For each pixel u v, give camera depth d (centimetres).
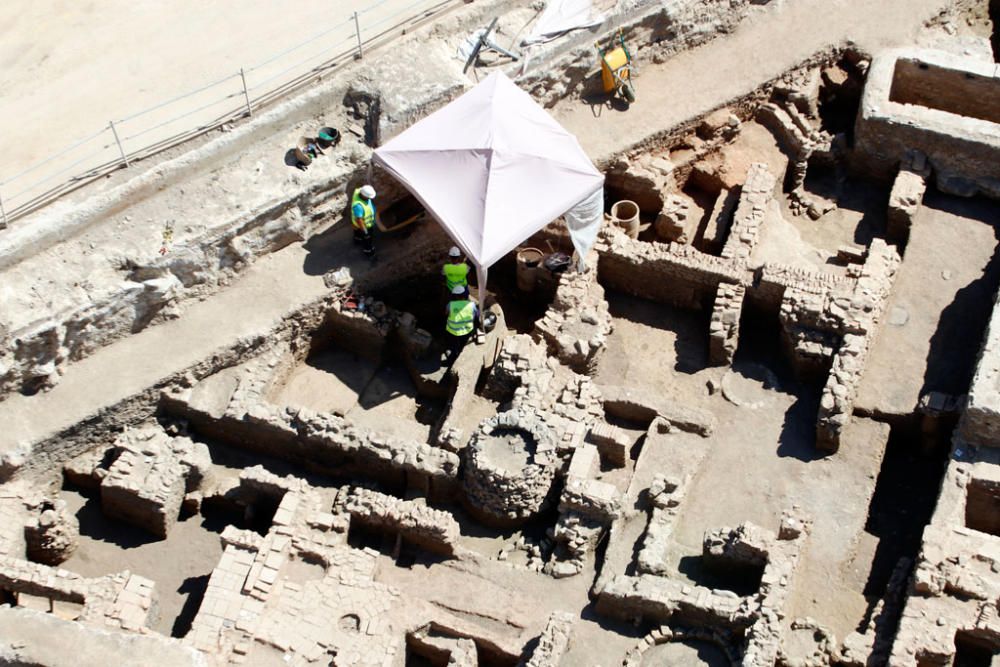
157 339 3384
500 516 3173
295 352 3516
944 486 3080
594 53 3816
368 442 3231
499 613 3033
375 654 2900
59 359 3294
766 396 3434
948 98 3912
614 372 3512
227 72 3741
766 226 3672
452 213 3347
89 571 3216
